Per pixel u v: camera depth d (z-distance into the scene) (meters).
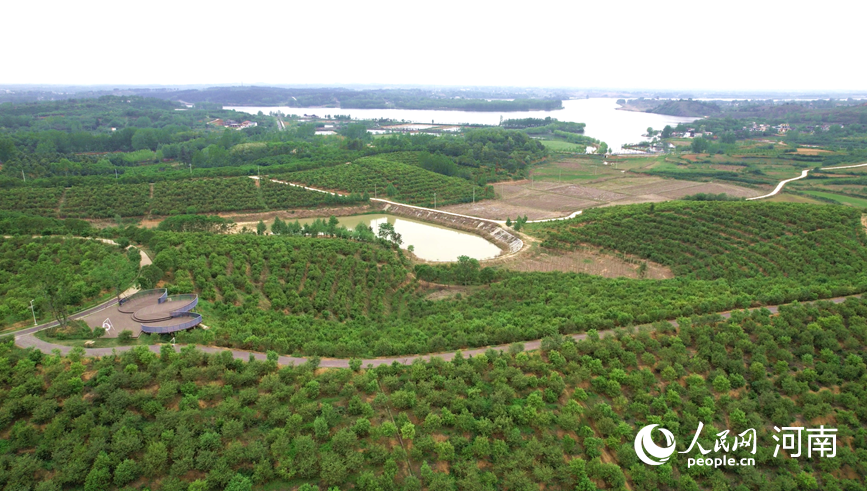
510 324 90.00
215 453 54.94
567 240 173.00
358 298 115.88
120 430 55.69
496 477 56.09
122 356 67.38
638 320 91.00
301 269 122.69
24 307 83.62
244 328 83.06
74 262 109.62
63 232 132.75
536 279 131.00
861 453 63.78
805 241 138.25
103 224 190.88
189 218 173.12
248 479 52.25
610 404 69.75
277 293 107.50
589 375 72.88
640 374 73.31
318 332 88.75
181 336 77.19
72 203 199.25
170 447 55.41
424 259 168.50
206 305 93.19
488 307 112.31
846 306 90.69
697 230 161.75
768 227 153.25
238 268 115.25
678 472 61.50
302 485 52.44
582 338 85.12
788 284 110.19
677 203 184.12
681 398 71.38
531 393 67.62
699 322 86.69
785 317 88.44
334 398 65.81
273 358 71.88
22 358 66.31
